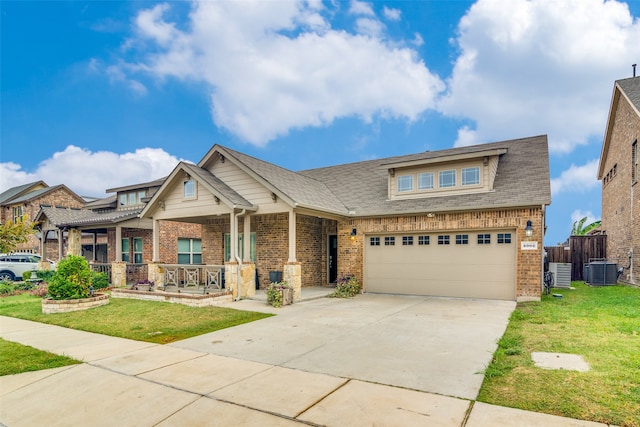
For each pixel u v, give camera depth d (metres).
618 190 16.64
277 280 14.08
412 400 4.20
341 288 12.92
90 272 11.54
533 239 10.95
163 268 14.04
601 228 21.11
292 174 14.77
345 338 7.07
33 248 26.19
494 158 12.31
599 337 6.51
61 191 30.47
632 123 14.68
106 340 7.31
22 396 4.68
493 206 11.23
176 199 13.51
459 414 3.83
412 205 12.98
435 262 12.48
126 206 21.00
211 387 4.75
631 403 3.91
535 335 6.80
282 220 14.46
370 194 14.86
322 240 15.90
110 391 4.73
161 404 4.32
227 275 12.05
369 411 3.96
